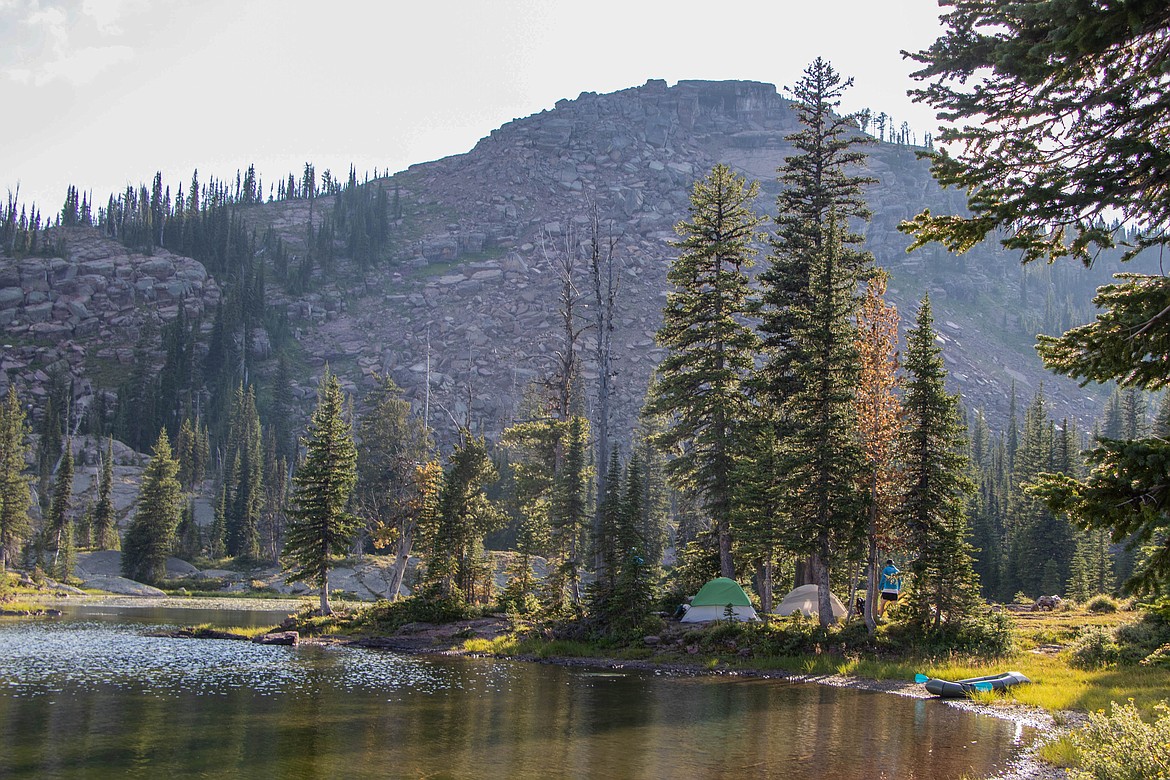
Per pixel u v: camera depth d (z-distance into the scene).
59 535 97.81
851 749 18.12
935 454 34.72
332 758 17.36
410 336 197.25
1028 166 11.57
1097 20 9.73
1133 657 28.17
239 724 20.94
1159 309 10.23
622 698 25.34
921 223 12.00
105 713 22.27
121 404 153.75
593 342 187.75
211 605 76.50
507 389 177.25
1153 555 9.71
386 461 99.62
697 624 38.81
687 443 48.00
